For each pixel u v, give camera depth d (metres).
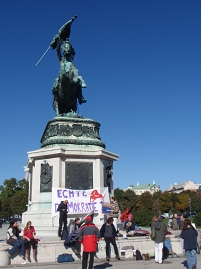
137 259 10.57
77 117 16.62
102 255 10.84
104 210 13.45
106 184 15.01
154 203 92.50
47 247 10.20
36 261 9.98
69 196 13.43
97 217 13.59
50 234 12.62
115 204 13.53
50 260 10.11
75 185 14.28
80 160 14.66
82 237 8.07
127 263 9.84
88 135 15.78
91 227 8.06
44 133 17.09
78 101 17.80
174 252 11.69
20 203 59.53
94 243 7.98
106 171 15.17
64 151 14.39
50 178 14.26
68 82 16.66
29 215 13.84
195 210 86.12
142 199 97.56
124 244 11.26
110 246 10.98
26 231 10.11
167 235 12.52
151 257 10.91
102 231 10.38
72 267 9.05
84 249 7.95
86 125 16.00
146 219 32.22
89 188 14.43
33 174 15.27
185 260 10.47
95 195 13.74
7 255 9.58
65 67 16.69
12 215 68.38
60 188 13.39
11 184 70.44
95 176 14.67
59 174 14.12
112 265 9.47
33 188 14.83
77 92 17.59
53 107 17.88
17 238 10.04
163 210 94.69
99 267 9.12
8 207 67.12
